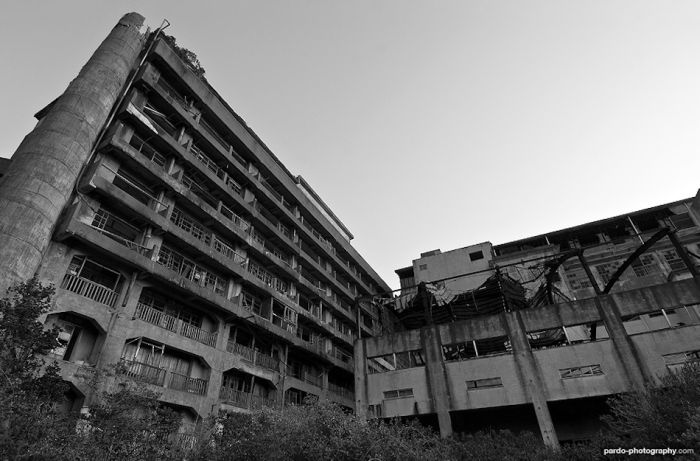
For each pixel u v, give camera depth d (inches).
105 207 909.2
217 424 789.9
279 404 1190.9
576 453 595.8
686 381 560.1
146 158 991.6
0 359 497.0
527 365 920.9
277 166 1612.9
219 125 1353.3
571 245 1476.4
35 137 833.5
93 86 935.7
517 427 988.6
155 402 647.1
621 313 912.9
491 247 1605.6
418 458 573.6
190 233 1083.3
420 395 977.5
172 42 1286.9
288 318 1390.3
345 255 2054.6
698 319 1086.4
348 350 1829.5
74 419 559.8
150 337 882.8
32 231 720.3
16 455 413.7
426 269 1670.8
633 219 1396.4
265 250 1348.4
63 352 761.6
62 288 764.6
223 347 1079.6
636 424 564.7
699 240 1282.0
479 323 1011.9
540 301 1195.9
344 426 573.3
